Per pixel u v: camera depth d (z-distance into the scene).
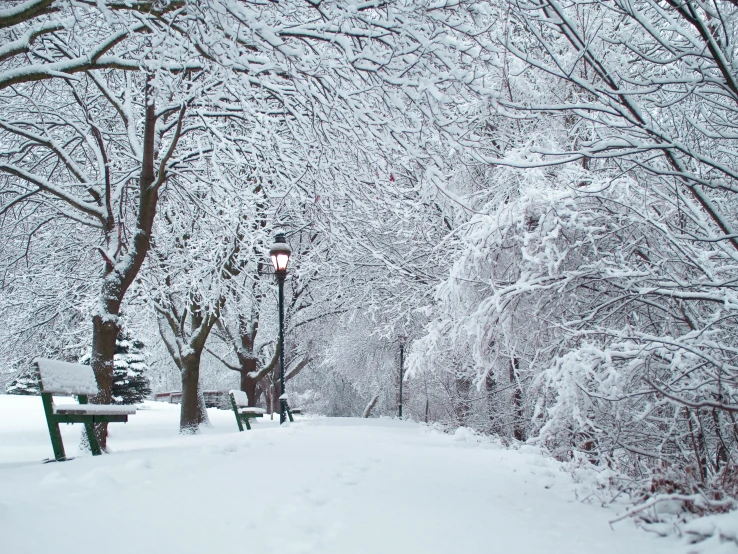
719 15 4.71
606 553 3.03
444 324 9.20
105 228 10.57
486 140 10.12
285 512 3.40
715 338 5.79
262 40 7.20
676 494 3.53
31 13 6.50
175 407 27.38
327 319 23.22
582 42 5.12
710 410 5.25
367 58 7.46
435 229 15.24
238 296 17.81
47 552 2.56
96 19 9.99
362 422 15.57
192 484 3.97
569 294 6.91
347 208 13.88
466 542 3.12
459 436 8.90
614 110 5.31
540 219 6.79
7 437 12.23
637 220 6.34
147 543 2.78
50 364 5.50
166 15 7.50
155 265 14.37
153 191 10.54
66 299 14.40
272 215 15.22
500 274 7.63
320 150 9.12
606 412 5.59
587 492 4.66
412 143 8.38
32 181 9.86
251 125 10.48
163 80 8.59
